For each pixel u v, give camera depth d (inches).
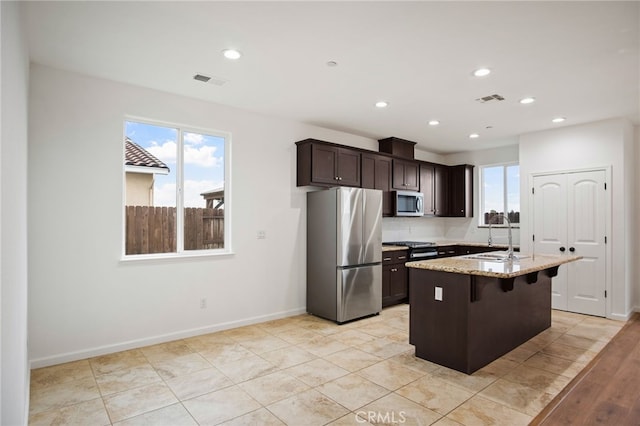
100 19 91.6
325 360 125.3
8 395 56.0
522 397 99.3
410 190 231.9
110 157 131.6
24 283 89.6
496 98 149.8
